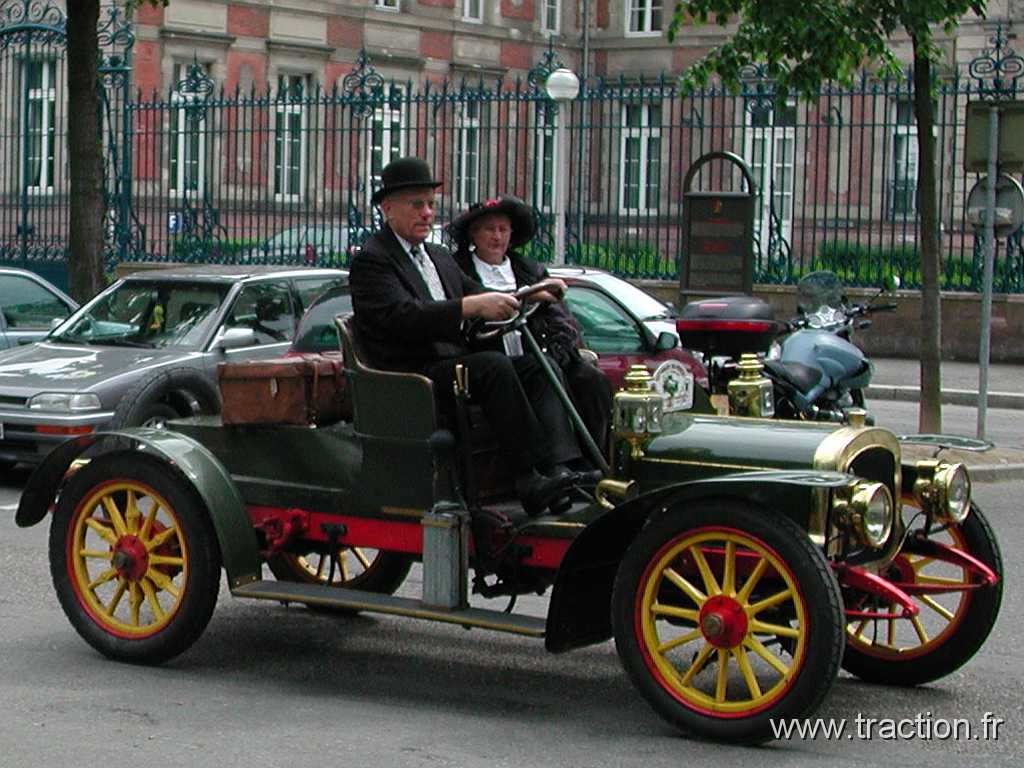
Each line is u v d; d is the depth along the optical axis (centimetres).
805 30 1530
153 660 825
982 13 1539
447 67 4653
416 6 4566
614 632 714
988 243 1605
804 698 674
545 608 966
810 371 1411
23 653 853
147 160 3188
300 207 3144
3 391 1359
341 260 2956
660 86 2736
